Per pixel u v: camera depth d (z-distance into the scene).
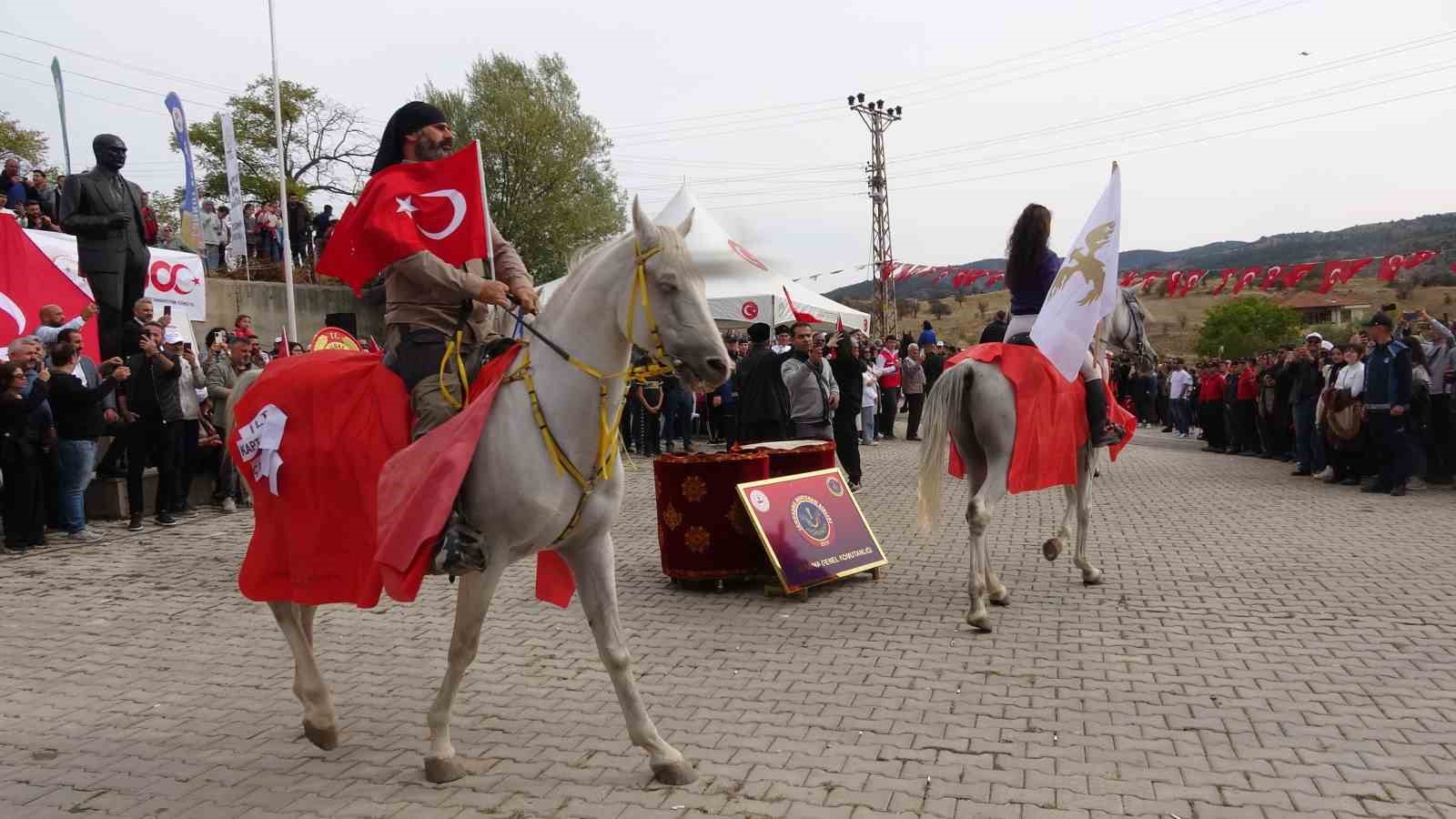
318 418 4.00
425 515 3.48
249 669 5.55
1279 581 7.24
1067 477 6.54
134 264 10.89
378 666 5.55
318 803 3.75
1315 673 5.14
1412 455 12.50
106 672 5.51
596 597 3.95
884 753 4.15
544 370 3.79
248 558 4.20
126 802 3.79
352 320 13.49
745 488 7.02
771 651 5.73
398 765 4.11
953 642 5.85
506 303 3.86
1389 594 6.80
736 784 3.85
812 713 4.68
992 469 6.28
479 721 4.63
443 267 3.77
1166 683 5.03
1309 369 14.02
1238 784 3.80
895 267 24.52
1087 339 6.19
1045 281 6.59
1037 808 3.61
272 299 18.94
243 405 4.28
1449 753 4.09
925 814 3.56
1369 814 3.53
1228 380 19.03
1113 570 7.79
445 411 3.79
